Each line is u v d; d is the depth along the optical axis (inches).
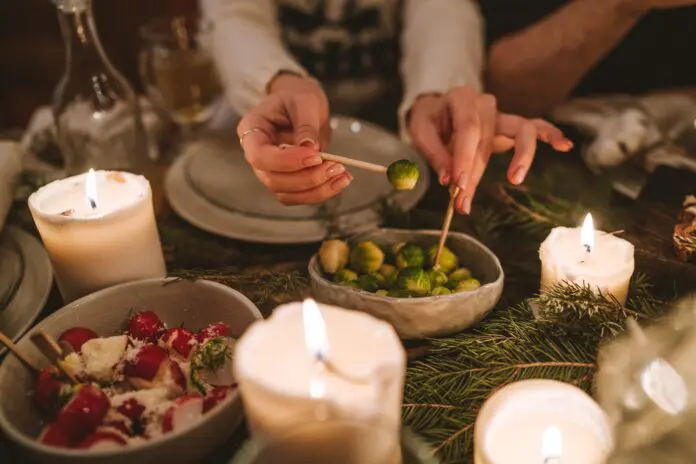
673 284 22.3
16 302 23.1
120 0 77.4
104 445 16.6
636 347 18.4
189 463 17.2
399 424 17.5
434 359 20.5
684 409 17.0
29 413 18.8
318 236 26.9
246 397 15.6
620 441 16.7
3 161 27.5
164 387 18.5
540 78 39.6
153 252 23.0
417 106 32.9
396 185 21.5
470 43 38.4
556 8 53.6
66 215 21.8
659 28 50.7
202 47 38.5
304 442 14.7
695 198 25.1
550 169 28.5
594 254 21.3
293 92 28.4
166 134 37.1
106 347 19.1
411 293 21.0
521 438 17.4
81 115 30.4
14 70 81.3
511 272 24.7
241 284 22.9
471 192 25.0
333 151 33.1
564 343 19.6
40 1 79.0
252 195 29.7
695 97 34.7
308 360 16.5
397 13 47.6
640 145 28.8
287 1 46.1
